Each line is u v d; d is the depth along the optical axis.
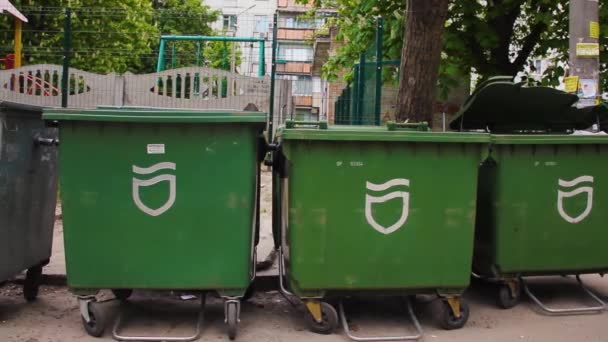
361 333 4.52
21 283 5.64
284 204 4.85
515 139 4.82
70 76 11.21
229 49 18.39
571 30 6.61
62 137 4.29
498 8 10.06
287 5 51.75
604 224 5.02
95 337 4.39
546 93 5.40
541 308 5.06
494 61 10.54
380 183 4.43
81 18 18.19
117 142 4.30
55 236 7.25
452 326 4.62
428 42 6.01
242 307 5.20
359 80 9.62
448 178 4.50
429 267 4.50
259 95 11.59
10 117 4.53
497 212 4.88
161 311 4.97
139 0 23.38
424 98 6.07
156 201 4.32
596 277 6.13
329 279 4.42
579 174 4.95
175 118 4.22
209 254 4.34
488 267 5.07
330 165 4.39
